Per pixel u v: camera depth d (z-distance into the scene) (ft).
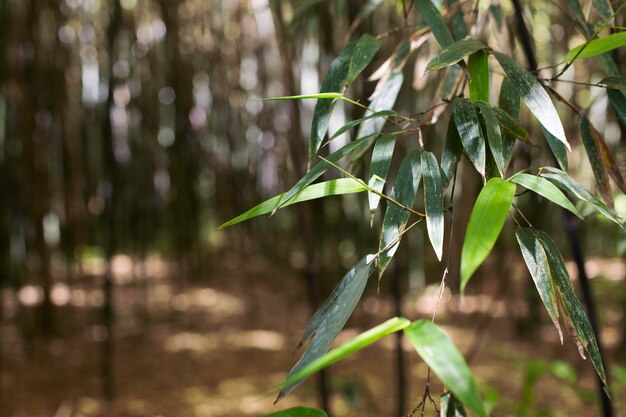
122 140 12.28
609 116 8.37
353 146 2.02
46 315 10.23
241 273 16.80
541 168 1.90
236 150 15.78
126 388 8.54
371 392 8.04
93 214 13.14
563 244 12.05
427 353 1.43
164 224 16.78
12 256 9.75
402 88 7.35
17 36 8.75
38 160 9.53
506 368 8.98
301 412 1.92
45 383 8.64
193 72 13.01
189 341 10.96
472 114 1.93
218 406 7.93
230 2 13.69
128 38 11.80
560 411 7.24
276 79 13.64
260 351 10.37
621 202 3.35
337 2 3.95
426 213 1.84
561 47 7.77
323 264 10.86
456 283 11.89
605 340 10.21
